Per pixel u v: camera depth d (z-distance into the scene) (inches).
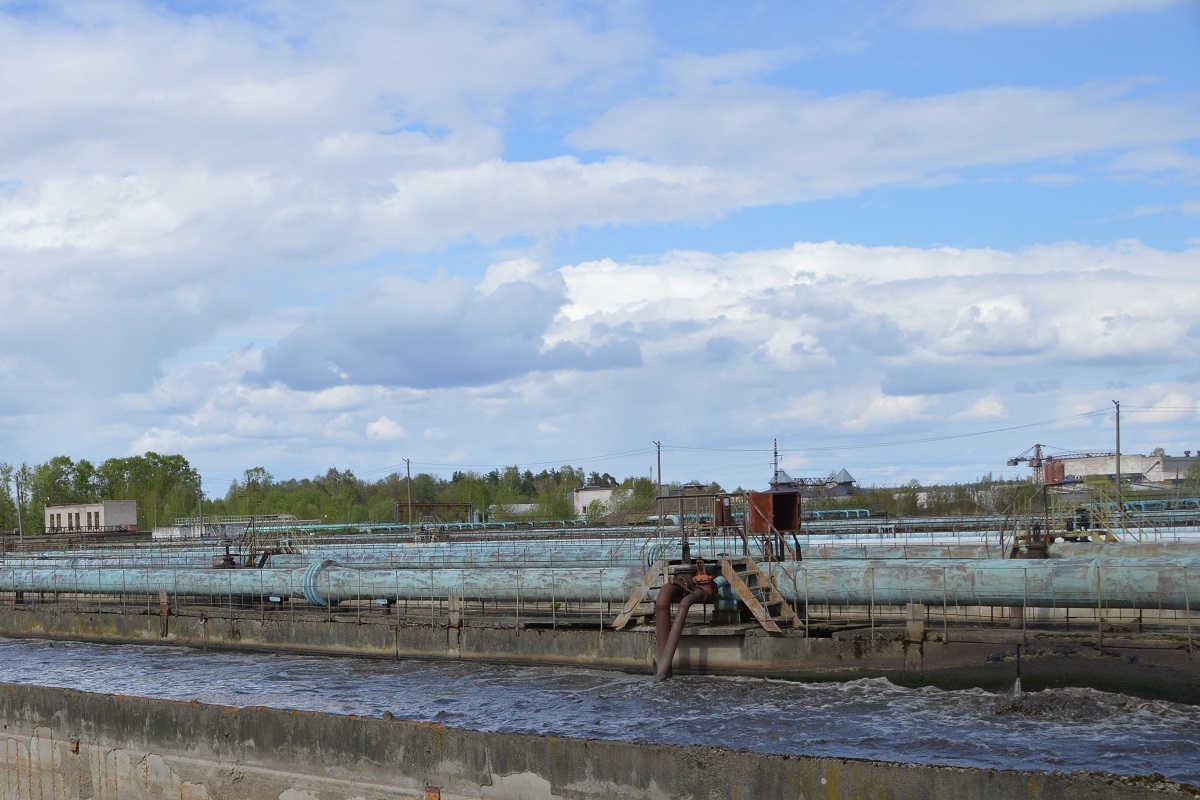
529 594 1480.1
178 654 1748.3
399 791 811.4
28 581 2182.6
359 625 1558.8
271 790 864.3
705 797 711.7
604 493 5625.0
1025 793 639.8
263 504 5433.1
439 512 5123.0
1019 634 1122.0
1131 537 1818.4
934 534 2182.6
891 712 1058.1
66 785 968.3
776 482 1779.0
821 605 1289.4
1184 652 1047.6
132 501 5457.7
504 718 1118.4
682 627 1240.2
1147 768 848.3
